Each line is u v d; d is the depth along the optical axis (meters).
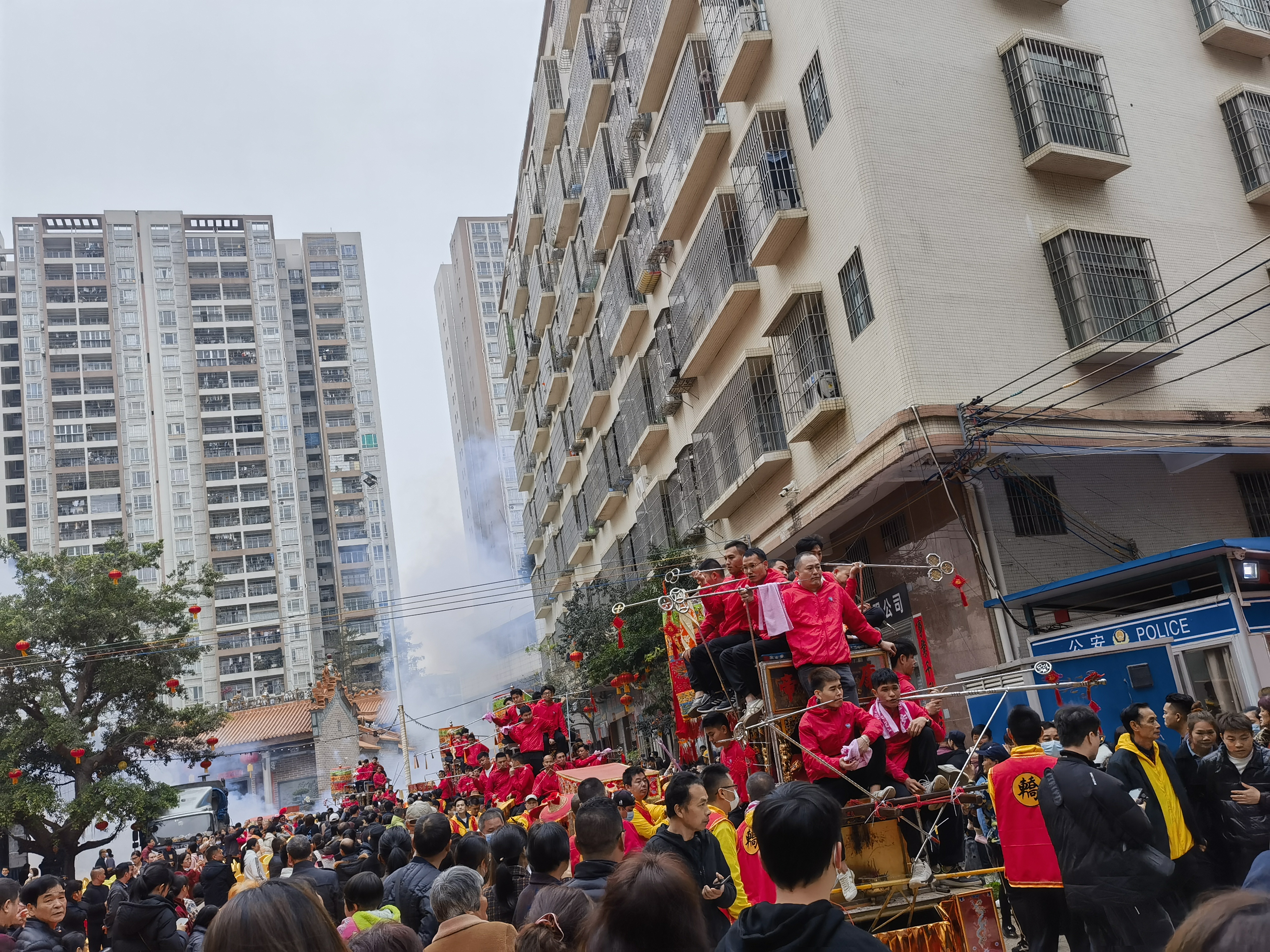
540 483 49.44
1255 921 1.89
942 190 17.88
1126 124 20.23
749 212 21.08
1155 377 18.69
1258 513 19.47
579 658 25.91
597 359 36.47
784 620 7.71
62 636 33.31
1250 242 20.69
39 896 7.58
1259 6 22.53
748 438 21.88
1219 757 6.81
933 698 7.88
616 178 30.98
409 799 27.22
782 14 20.03
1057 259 18.19
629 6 27.94
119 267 87.50
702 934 3.21
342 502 89.62
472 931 4.65
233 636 80.62
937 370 16.77
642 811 7.71
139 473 83.19
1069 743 6.07
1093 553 17.78
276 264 91.94
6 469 81.88
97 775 34.56
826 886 3.39
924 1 18.95
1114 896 5.60
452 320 113.88
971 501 17.08
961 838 7.00
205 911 9.40
